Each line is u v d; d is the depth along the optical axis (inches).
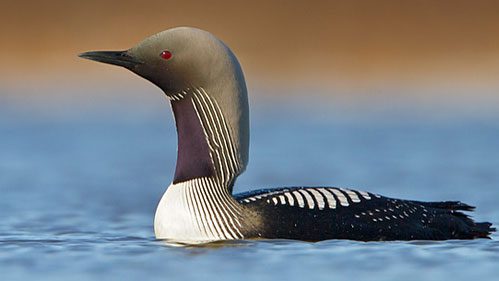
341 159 697.0
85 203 510.9
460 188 560.1
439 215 364.8
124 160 706.8
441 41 1236.5
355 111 999.0
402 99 1067.3
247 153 368.2
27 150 757.9
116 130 892.0
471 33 1238.9
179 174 364.2
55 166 671.1
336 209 358.0
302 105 1042.1
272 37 1229.1
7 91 1106.1
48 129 895.1
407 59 1226.0
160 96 1093.1
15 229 423.8
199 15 1234.6
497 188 557.3
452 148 742.5
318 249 347.6
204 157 361.1
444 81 1167.0
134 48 368.8
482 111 972.6
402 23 1250.0
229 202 358.0
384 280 315.9
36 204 507.2
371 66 1213.7
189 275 321.7
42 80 1165.1
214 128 361.7
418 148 749.3
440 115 956.6
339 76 1197.1
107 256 350.6
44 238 394.6
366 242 354.9
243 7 1244.5
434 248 350.9
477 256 342.3
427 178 601.9
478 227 369.7
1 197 532.7
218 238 355.9
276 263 332.2
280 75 1197.1
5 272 332.5
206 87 361.7
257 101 1074.7
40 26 1229.1
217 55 362.6
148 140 828.0
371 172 631.8
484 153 710.5
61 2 1237.1
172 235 361.4
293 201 358.3
